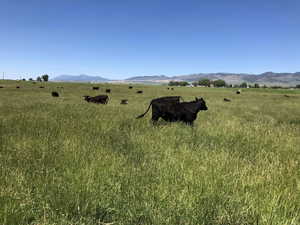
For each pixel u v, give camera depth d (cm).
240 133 808
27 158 479
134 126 880
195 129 868
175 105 1000
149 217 303
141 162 498
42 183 370
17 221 280
